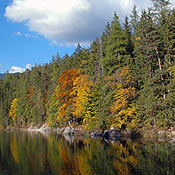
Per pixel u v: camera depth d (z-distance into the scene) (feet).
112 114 126.72
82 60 211.61
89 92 147.54
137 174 53.16
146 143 94.43
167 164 59.98
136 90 129.18
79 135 146.92
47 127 220.43
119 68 128.26
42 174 59.11
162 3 132.46
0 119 313.53
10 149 102.63
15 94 337.31
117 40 132.67
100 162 67.21
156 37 112.06
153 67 126.52
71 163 68.85
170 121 102.01
